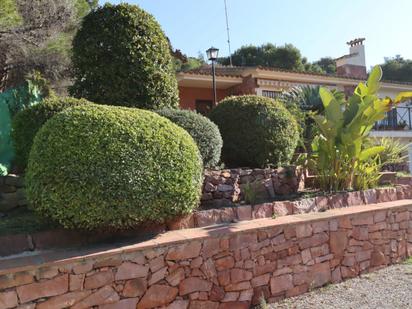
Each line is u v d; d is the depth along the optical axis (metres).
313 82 15.24
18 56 9.11
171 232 4.02
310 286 4.57
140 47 6.10
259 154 6.25
